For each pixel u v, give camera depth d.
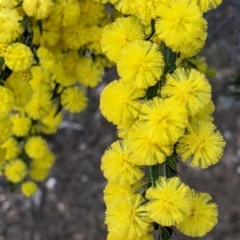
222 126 0.29
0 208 0.28
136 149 0.08
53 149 0.29
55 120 0.15
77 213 0.28
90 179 0.29
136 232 0.08
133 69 0.08
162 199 0.08
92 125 0.30
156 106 0.08
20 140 0.16
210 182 0.27
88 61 0.12
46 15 0.10
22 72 0.10
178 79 0.08
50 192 0.28
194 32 0.08
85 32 0.12
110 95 0.08
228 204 0.27
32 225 0.28
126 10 0.09
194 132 0.08
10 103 0.10
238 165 0.27
